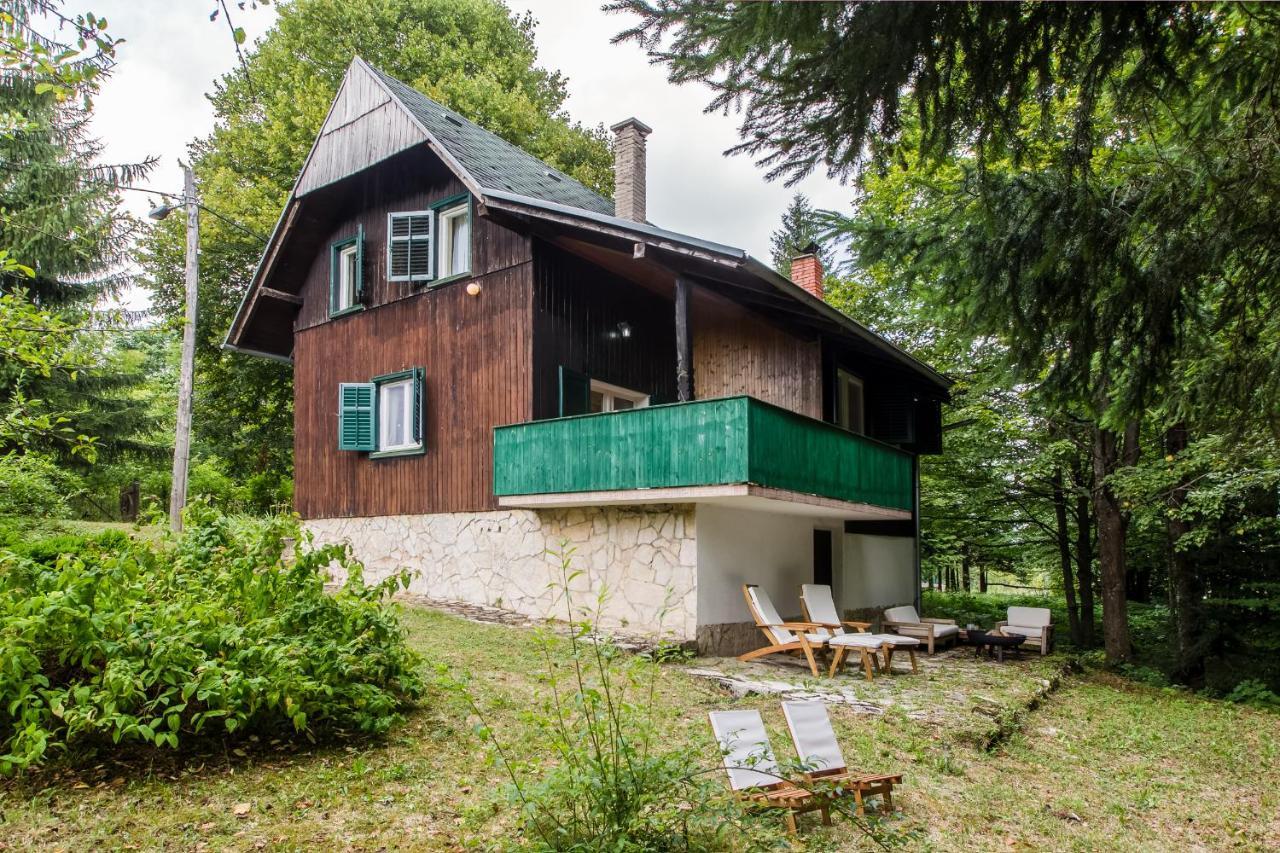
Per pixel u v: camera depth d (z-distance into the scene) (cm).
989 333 561
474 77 2127
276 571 543
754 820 417
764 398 1288
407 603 1090
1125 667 1226
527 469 1044
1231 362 522
